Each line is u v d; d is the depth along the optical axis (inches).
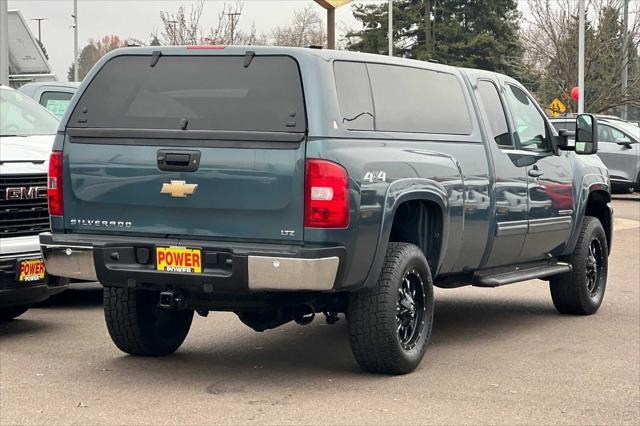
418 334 307.0
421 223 315.6
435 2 2373.3
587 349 343.0
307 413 257.6
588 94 1755.7
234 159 273.9
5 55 672.4
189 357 327.0
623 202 1079.6
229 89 282.5
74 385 288.2
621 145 1076.5
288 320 306.0
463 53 2341.3
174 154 279.9
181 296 288.2
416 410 261.3
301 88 275.3
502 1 2372.0
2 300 349.1
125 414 257.3
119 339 319.0
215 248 272.4
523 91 389.4
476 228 336.2
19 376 299.0
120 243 283.4
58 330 373.7
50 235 294.4
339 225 269.0
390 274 290.0
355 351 294.5
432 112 323.9
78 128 294.7
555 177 388.5
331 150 270.1
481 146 343.0
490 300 456.8
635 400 274.4
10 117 416.2
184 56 291.4
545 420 253.8
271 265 266.5
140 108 290.8
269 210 271.3
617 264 585.3
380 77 302.4
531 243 375.2
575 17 1736.0
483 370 309.0
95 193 290.2
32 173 353.1
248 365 315.3
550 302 451.2
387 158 288.8
